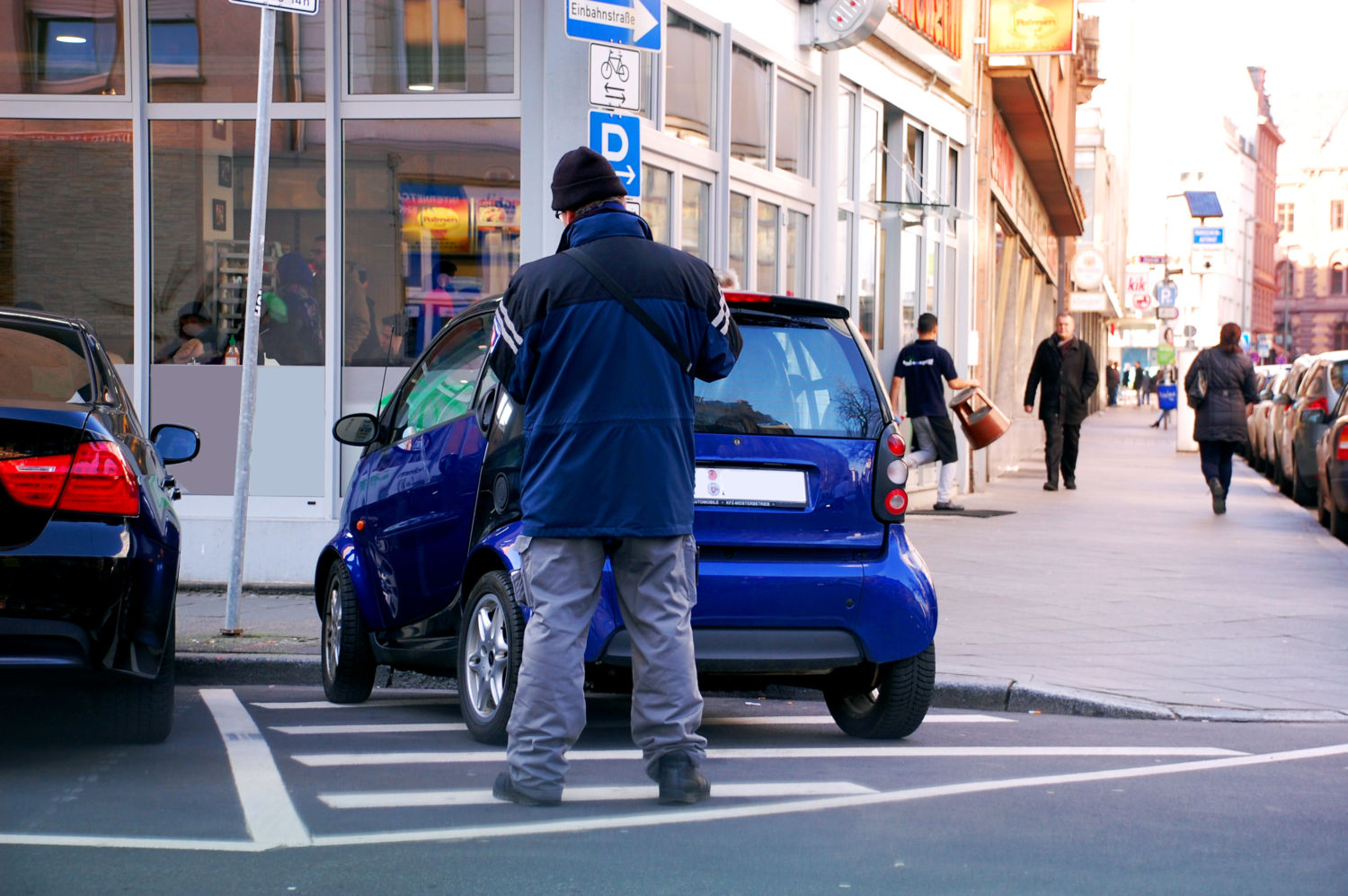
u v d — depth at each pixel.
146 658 6.23
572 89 11.60
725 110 13.84
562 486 5.34
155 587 6.26
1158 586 12.48
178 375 12.08
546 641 5.46
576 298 5.36
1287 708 8.08
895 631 6.68
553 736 5.51
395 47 11.91
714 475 6.54
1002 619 10.67
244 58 12.00
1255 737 7.45
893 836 5.21
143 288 12.07
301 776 6.04
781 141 15.38
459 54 11.84
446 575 7.23
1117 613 11.06
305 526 11.85
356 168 11.97
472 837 5.09
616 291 5.37
